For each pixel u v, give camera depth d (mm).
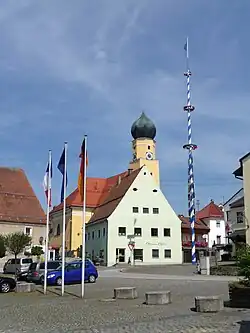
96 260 71750
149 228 72562
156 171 102375
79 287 30875
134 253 71188
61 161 26922
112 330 12734
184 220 84438
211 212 98500
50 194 27844
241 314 15148
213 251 53781
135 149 105250
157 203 73750
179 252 73188
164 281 32812
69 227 84875
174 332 12039
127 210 72062
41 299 23672
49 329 13500
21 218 65062
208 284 29016
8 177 69562
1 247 50938
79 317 15828
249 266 16766
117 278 38062
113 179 91938
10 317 16594
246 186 40625
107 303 20125
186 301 19828
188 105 56906
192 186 56344
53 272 34406
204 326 12859
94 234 77438
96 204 86688
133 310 17219
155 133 106062
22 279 38969
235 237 49031
